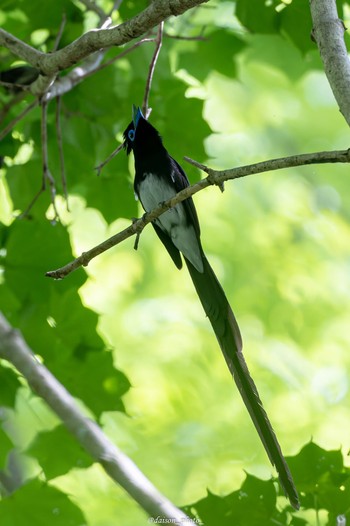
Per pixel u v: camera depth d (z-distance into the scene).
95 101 12.12
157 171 9.96
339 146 21.25
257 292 19.05
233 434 16.73
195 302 18.78
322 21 6.95
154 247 19.19
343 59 6.74
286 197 20.47
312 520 9.92
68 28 12.01
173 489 16.09
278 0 11.48
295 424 16.92
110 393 11.36
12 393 10.90
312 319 18.73
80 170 12.15
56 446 10.04
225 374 17.50
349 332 18.64
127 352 17.92
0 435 10.39
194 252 9.59
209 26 13.56
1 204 13.80
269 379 17.27
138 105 12.16
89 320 11.38
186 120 11.97
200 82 13.78
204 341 17.89
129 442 16.33
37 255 11.27
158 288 18.97
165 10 7.55
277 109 20.72
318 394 17.56
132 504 14.49
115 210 12.28
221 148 20.08
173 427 16.81
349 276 19.45
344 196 21.53
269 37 14.48
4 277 11.29
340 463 8.34
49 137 12.08
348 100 6.52
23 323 11.30
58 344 11.34
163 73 12.34
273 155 20.89
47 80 9.48
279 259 19.38
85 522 8.88
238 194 20.00
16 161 13.59
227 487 15.95
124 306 18.70
